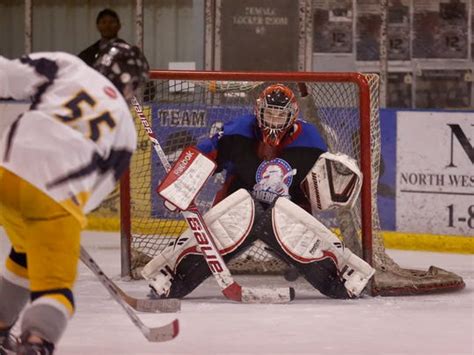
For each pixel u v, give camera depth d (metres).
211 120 14.69
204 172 11.24
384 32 21.17
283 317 10.42
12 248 7.43
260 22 21.44
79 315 10.39
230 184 12.09
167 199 11.10
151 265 11.43
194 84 14.71
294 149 11.90
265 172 11.83
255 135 11.94
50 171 6.47
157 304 8.91
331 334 9.55
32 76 6.73
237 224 11.36
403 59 21.23
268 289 11.28
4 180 6.58
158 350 8.67
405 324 10.16
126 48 7.29
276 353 8.64
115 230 18.03
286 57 21.52
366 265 11.61
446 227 16.58
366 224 12.03
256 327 9.84
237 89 14.02
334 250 11.50
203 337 9.29
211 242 11.18
